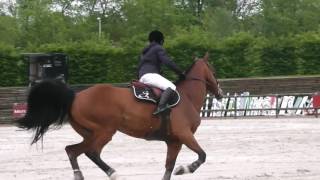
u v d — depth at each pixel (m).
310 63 36.69
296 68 36.88
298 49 36.84
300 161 14.69
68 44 35.53
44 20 59.03
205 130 23.50
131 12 66.50
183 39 35.66
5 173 13.36
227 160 14.98
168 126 10.84
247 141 19.39
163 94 10.74
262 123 26.45
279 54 36.81
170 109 10.84
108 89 10.80
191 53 35.59
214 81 11.82
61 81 10.98
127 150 17.47
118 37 69.31
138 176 12.61
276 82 33.44
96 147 10.74
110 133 10.75
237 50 36.41
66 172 13.39
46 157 16.16
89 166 14.16
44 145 19.27
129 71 35.59
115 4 70.75
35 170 13.78
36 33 58.28
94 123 10.69
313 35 37.09
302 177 12.20
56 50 35.25
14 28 58.31
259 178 12.10
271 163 14.39
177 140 11.10
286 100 31.11
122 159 15.48
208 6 73.88
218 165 14.12
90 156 10.84
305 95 31.00
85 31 62.44
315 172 12.88
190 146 10.88
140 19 65.19
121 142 19.59
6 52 34.31
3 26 57.69
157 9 65.06
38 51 35.34
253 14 71.31
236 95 32.12
